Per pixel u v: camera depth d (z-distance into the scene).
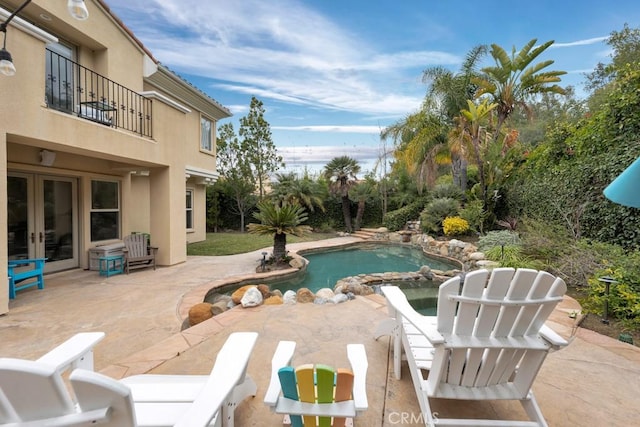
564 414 1.87
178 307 4.31
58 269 6.33
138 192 9.24
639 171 1.51
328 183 16.62
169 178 7.03
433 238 11.31
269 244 11.03
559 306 3.82
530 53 10.94
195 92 10.03
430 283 6.75
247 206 16.81
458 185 13.45
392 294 2.36
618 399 2.02
